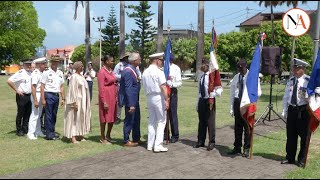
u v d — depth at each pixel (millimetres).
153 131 8531
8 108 17125
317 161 7832
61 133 10984
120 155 8086
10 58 55906
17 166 7391
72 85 9359
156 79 8227
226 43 50250
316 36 10508
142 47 55812
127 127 8906
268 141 9648
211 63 8289
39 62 10211
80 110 9414
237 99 8070
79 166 7266
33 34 56781
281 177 6691
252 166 7355
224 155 8156
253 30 48031
